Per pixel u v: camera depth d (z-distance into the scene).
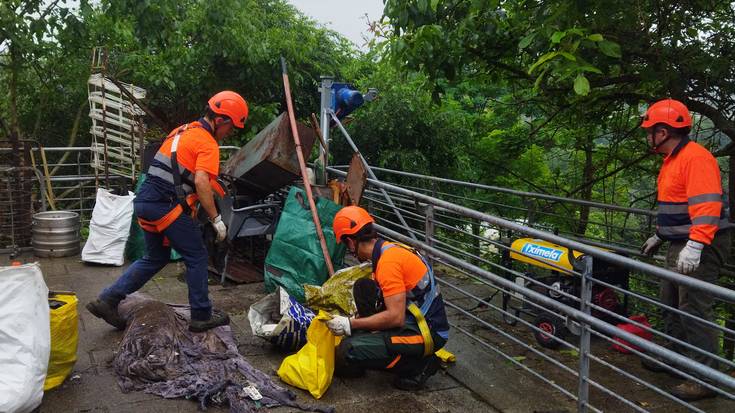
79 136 11.46
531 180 11.56
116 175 7.68
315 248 4.98
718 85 6.02
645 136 8.05
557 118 8.40
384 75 11.56
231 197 5.71
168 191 4.10
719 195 3.67
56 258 6.63
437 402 3.71
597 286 4.71
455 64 5.98
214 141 4.16
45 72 10.45
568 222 9.94
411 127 11.66
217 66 11.36
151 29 8.84
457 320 5.28
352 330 3.62
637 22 5.41
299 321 4.15
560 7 4.52
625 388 4.01
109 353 4.17
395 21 5.59
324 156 6.46
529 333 4.99
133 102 7.71
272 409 3.48
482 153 11.94
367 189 6.82
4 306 3.06
